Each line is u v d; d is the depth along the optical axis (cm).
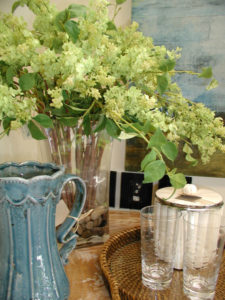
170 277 56
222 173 84
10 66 48
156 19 80
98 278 58
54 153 60
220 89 80
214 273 53
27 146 89
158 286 55
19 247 41
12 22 52
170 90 63
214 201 59
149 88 56
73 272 60
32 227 41
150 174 46
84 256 65
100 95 49
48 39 51
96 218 67
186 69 81
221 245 53
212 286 53
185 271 55
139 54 46
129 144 87
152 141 44
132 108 47
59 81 47
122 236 70
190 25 79
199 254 54
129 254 67
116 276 59
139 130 49
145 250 57
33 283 41
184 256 56
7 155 86
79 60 42
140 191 91
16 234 41
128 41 56
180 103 58
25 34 46
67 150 60
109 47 47
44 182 40
